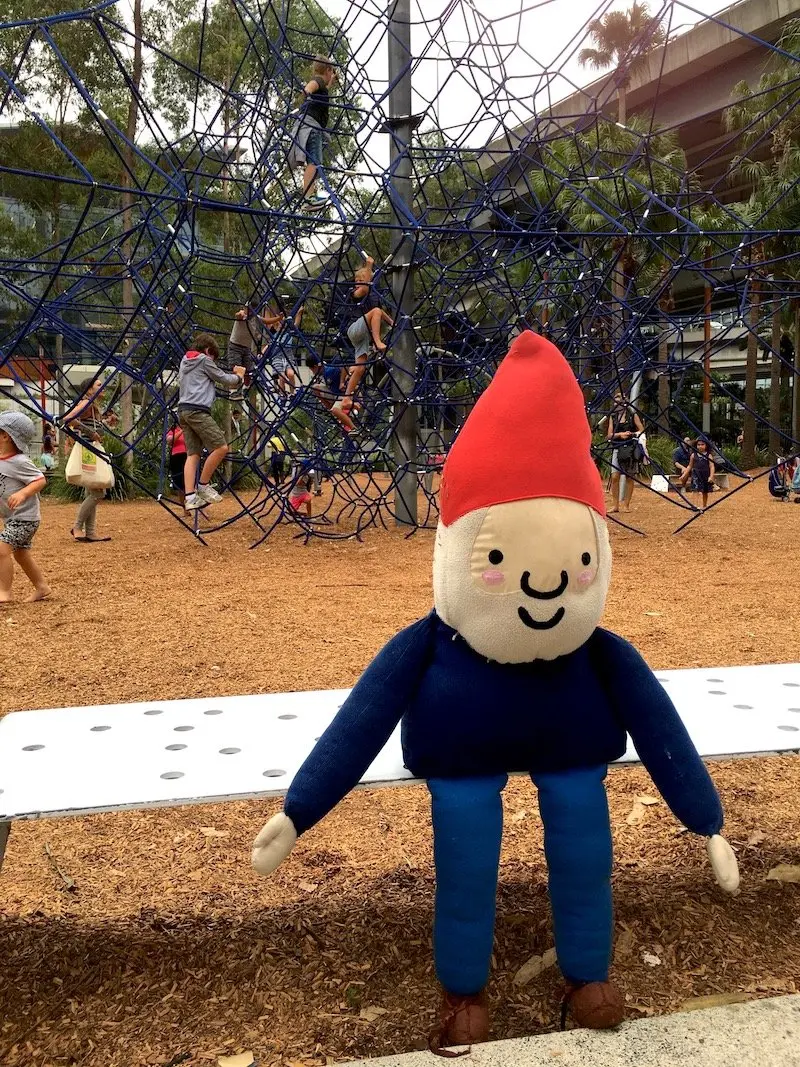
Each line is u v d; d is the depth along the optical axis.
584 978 1.83
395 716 1.89
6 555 6.37
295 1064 1.81
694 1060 1.65
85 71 17.67
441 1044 1.82
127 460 16.81
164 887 2.49
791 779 3.29
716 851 1.88
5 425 6.34
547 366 1.88
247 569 7.93
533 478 1.78
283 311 9.73
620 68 8.23
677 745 1.93
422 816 2.96
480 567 1.79
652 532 10.94
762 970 2.12
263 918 2.33
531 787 3.21
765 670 3.03
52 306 8.57
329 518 12.30
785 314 30.70
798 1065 1.63
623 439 13.52
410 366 10.26
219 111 9.43
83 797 1.87
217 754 2.17
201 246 9.27
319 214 9.35
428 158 10.11
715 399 43.72
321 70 8.90
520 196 10.77
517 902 2.40
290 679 4.36
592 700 1.92
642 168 21.92
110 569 7.94
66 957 2.16
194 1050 1.85
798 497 15.84
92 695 4.12
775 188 22.27
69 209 21.78
